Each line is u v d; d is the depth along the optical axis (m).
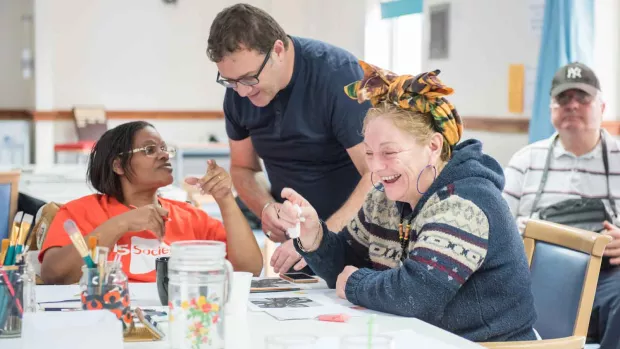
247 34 2.30
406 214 1.91
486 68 5.39
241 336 1.50
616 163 3.38
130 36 9.04
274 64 2.38
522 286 1.77
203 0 9.19
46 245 2.16
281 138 2.65
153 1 9.06
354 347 1.22
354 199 2.50
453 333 1.68
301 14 8.62
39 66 8.51
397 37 7.26
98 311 1.24
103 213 2.26
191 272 1.33
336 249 2.04
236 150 2.91
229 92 2.74
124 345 1.42
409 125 1.77
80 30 8.88
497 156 5.29
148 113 9.10
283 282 2.12
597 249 2.15
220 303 1.34
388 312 1.73
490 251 1.72
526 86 5.01
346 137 2.54
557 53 4.30
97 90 8.98
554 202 3.44
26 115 8.73
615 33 4.50
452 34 5.76
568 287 2.21
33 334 1.19
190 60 9.23
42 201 3.58
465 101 5.65
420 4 6.59
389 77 1.81
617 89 4.54
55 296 1.83
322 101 2.54
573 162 3.43
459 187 1.75
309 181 2.71
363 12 7.34
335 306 1.80
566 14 4.28
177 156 8.08
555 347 1.67
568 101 3.34
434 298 1.67
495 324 1.74
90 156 2.31
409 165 1.78
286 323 1.61
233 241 2.36
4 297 1.47
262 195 2.84
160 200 2.40
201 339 1.33
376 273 1.81
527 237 2.39
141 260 2.20
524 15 4.99
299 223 1.97
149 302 1.82
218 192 2.38
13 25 8.70
